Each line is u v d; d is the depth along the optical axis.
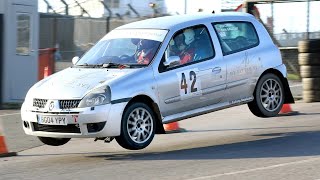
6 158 26.89
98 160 25.30
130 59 27.03
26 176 22.22
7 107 45.88
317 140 27.55
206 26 28.94
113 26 73.75
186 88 27.23
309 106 40.62
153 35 27.80
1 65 46.34
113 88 24.73
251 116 37.78
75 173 22.47
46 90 25.66
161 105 26.39
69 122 24.56
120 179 20.94
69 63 69.94
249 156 24.42
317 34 54.41
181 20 28.73
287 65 56.03
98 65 27.28
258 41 30.73
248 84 29.86
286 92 31.78
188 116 27.56
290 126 32.50
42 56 50.81
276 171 21.31
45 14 75.56
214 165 22.84
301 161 22.94
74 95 24.72
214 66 28.33
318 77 42.06
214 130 33.06
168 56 27.08
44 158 26.64
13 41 47.28
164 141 30.19
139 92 25.44
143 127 25.81
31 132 25.95
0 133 27.75
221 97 28.70
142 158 25.14
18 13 47.69
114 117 24.61
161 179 20.66
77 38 76.56
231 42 29.61
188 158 24.58
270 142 27.66
